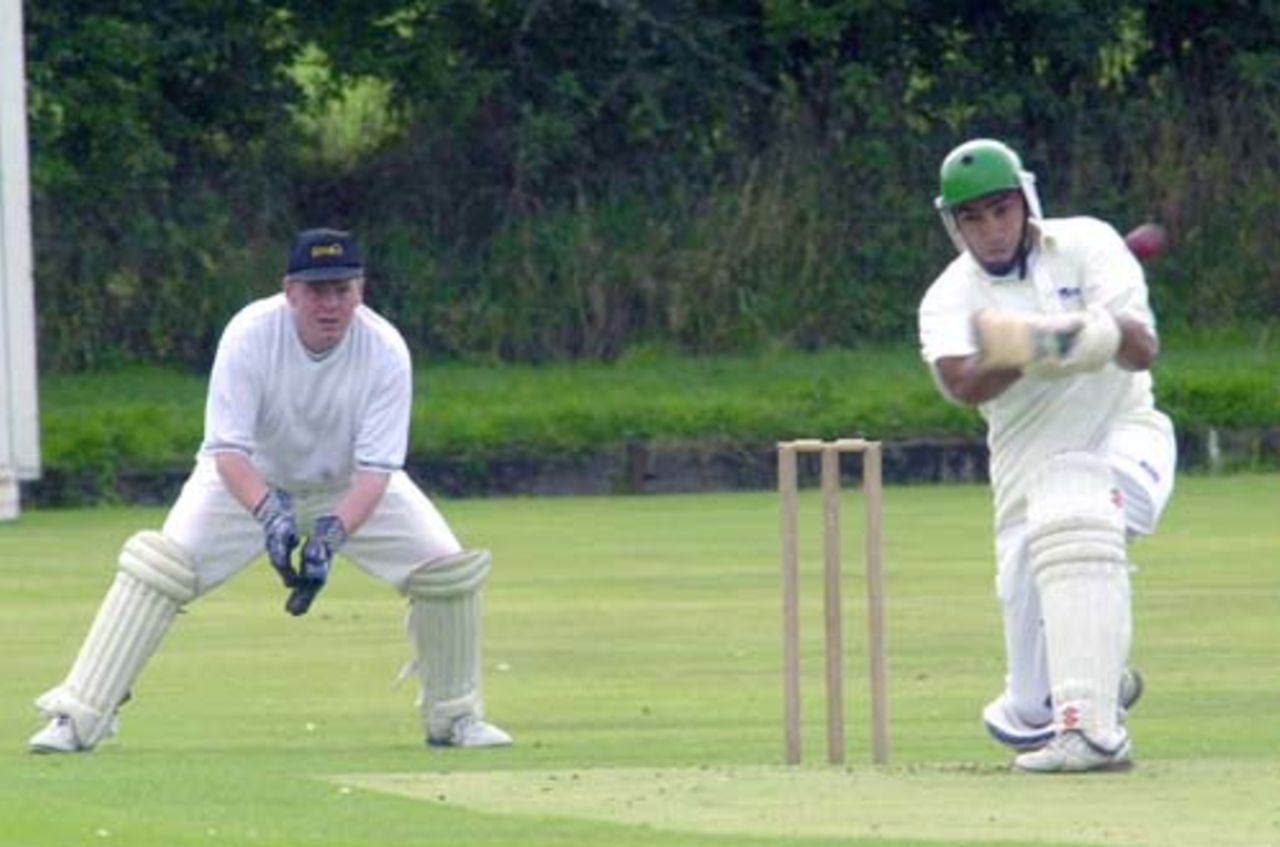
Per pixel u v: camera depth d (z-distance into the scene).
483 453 54.81
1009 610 20.70
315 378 22.72
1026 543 20.52
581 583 37.22
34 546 43.62
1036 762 19.94
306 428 22.91
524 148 66.12
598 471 55.19
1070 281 20.42
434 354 64.88
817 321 65.75
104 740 23.47
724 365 62.97
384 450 22.81
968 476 55.66
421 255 65.62
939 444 55.62
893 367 61.41
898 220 66.56
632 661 29.48
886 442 55.75
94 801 18.77
